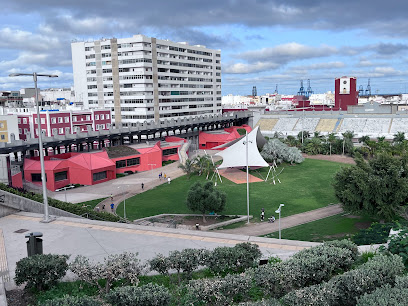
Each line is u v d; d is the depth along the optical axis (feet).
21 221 88.89
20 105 428.15
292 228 150.92
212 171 266.77
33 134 305.73
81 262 54.70
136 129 318.04
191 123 387.55
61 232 81.25
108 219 117.80
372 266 47.19
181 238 77.25
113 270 52.16
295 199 197.06
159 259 56.03
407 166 141.18
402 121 417.49
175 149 324.80
